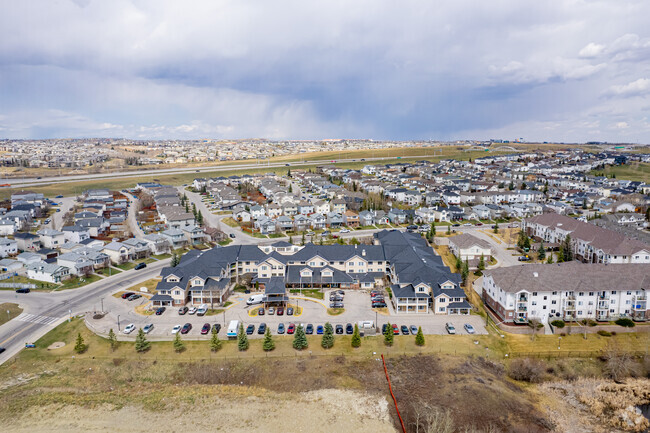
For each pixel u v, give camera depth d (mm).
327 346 73875
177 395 64000
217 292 90625
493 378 67625
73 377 67188
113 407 61312
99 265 112625
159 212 175000
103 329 79375
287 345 74875
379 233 126938
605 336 78000
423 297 86688
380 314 86062
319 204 180875
